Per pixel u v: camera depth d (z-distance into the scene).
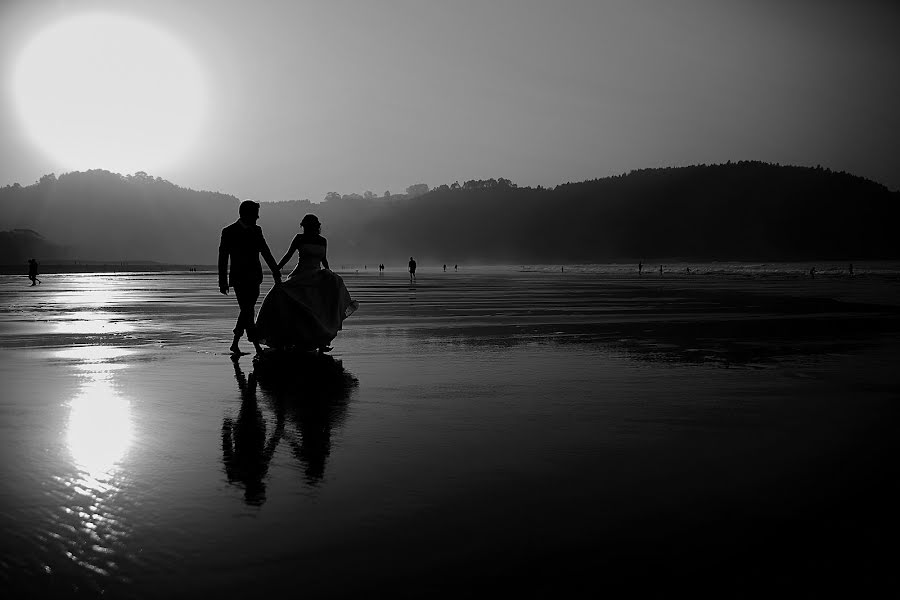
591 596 2.60
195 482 3.89
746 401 6.22
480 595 2.60
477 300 23.78
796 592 2.64
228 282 9.51
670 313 17.38
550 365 8.41
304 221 9.83
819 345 10.44
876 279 52.44
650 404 6.09
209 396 6.43
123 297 25.55
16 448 4.59
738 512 3.45
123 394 6.50
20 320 14.94
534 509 3.48
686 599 2.58
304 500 3.59
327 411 5.79
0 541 3.04
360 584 2.67
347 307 9.93
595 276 69.31
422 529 3.21
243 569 2.79
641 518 3.36
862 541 3.10
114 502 3.55
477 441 4.82
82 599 2.53
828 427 5.25
